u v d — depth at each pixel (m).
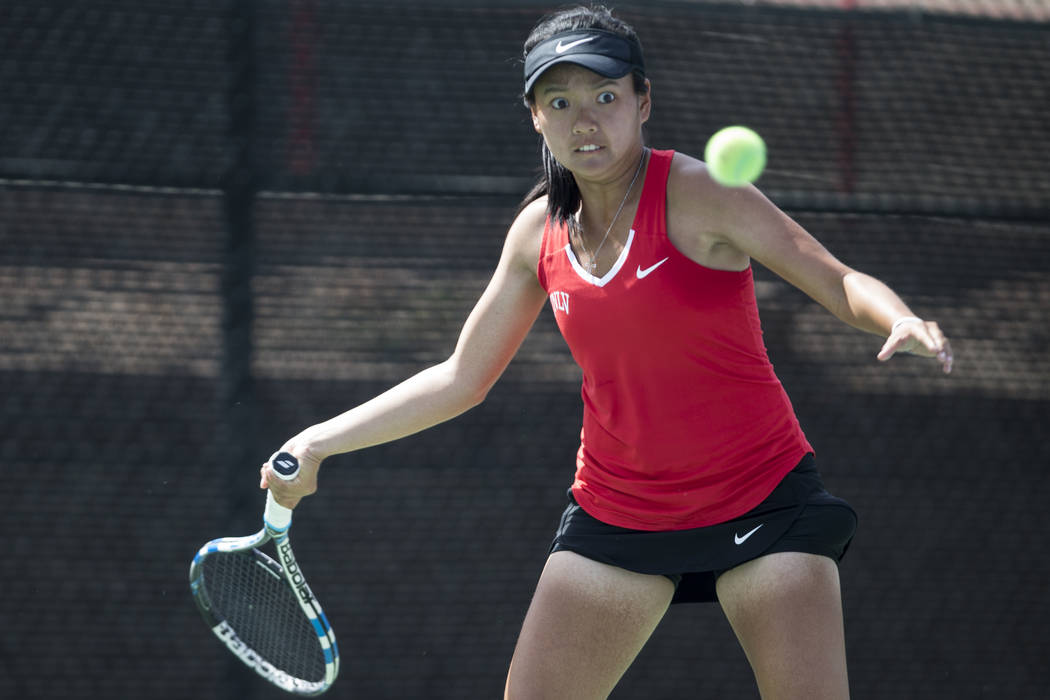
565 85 8.02
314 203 15.45
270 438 15.38
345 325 15.55
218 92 15.30
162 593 15.31
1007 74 16.64
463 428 16.03
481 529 15.89
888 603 16.33
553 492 16.08
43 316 15.24
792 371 16.53
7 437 15.21
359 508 15.70
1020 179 16.64
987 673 16.34
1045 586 16.50
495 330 9.34
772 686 8.20
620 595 8.73
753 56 16.41
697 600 9.06
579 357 8.77
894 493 16.45
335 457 15.72
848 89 16.48
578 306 8.49
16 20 15.00
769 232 7.91
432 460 15.91
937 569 16.42
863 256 16.34
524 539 15.94
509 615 15.81
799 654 8.07
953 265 16.50
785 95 16.42
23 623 15.20
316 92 15.41
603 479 8.96
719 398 8.43
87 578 15.24
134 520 15.26
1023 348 16.61
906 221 16.42
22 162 15.04
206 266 15.32
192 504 15.32
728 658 16.34
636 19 16.20
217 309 15.39
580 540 8.98
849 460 16.45
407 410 9.51
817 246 7.87
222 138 15.31
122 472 15.27
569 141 8.09
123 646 15.27
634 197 8.31
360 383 15.57
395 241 15.62
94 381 15.28
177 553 15.30
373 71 15.54
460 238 15.73
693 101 16.31
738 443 8.48
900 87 16.53
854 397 16.55
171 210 15.27
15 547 15.18
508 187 15.76
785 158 16.42
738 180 7.54
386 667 15.59
